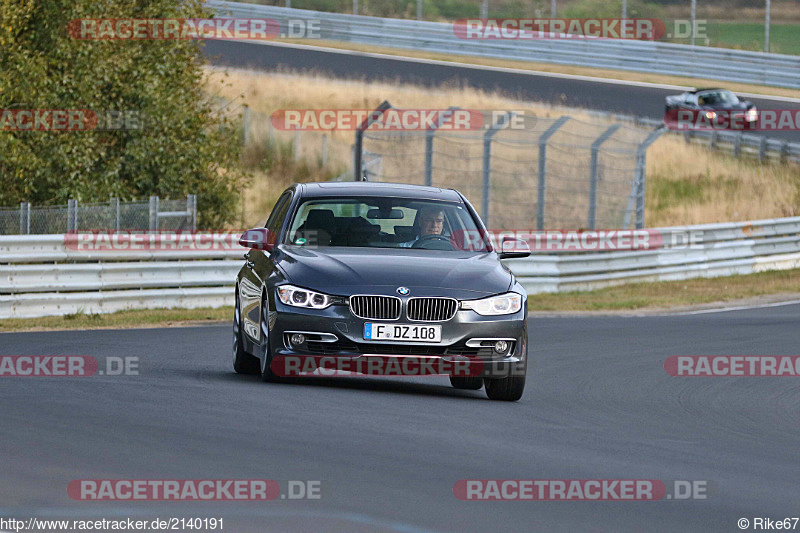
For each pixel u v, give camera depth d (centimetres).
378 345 3281
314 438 2605
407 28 17788
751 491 2347
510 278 3494
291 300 3325
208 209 8900
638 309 7775
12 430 2573
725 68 16912
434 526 1906
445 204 3850
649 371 4503
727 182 13912
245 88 14750
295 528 1861
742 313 7488
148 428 2647
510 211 12169
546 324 6391
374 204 3797
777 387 4253
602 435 2948
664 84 16725
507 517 1995
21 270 5919
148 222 7569
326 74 15712
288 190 4053
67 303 6081
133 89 8300
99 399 3070
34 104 7900
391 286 3309
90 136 8050
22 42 8050
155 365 3969
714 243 10038
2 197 7912
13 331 5225
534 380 4088
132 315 6166
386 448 2536
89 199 7944
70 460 2281
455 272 3416
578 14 18062
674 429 3161
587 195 12750
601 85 16338
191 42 8788
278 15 17938
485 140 9412
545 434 2891
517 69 17038
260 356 3516
